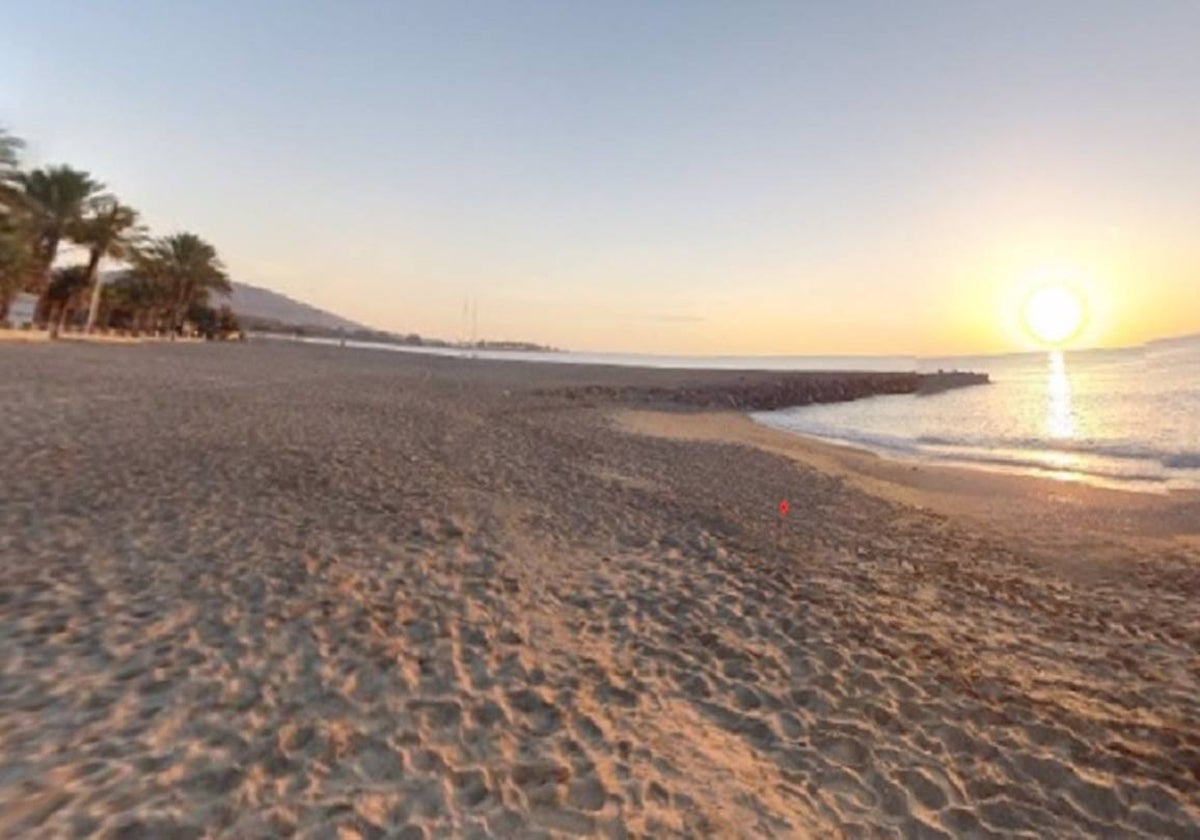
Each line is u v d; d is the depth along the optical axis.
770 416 36.62
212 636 4.92
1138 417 31.67
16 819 2.96
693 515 10.38
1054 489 15.12
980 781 4.15
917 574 8.48
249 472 9.79
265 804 3.26
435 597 6.18
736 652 5.69
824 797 3.88
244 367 33.12
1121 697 5.43
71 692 4.01
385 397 23.27
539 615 6.11
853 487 14.54
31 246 36.22
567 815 3.46
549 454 14.78
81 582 5.57
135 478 8.82
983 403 46.59
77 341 40.31
